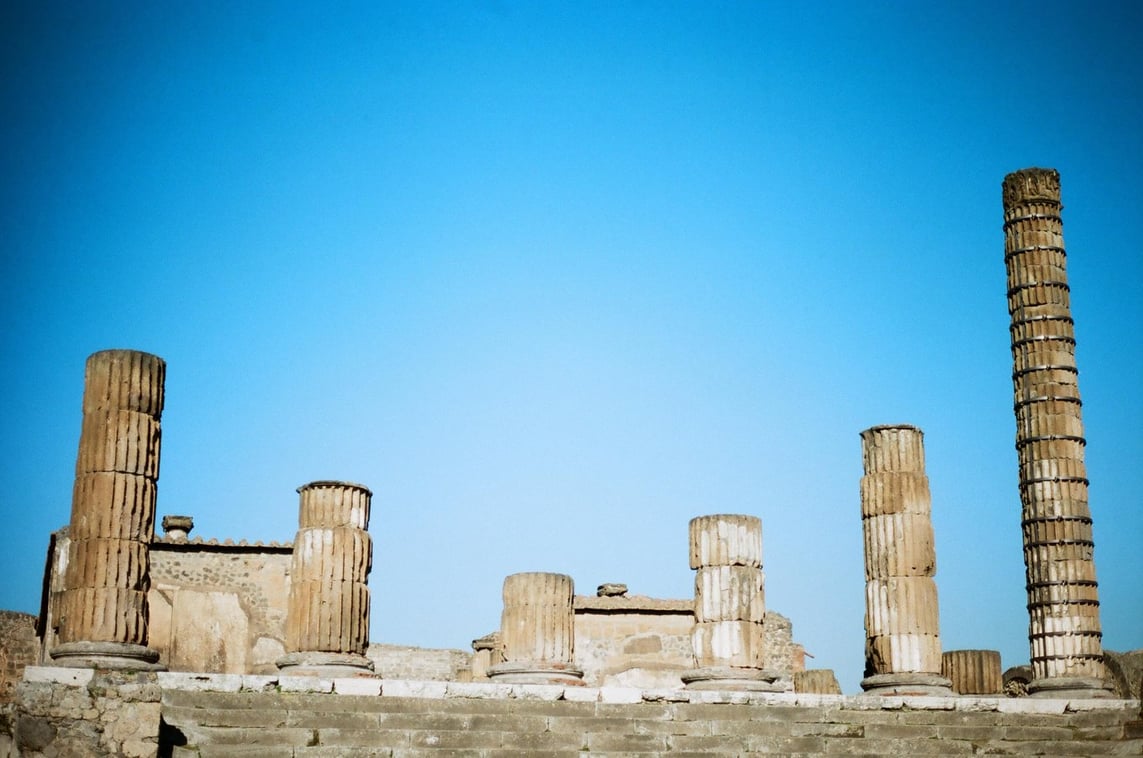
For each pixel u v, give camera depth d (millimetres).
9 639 46750
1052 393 32281
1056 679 30875
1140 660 38125
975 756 27141
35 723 22391
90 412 26016
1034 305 32781
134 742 22500
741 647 29688
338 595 28703
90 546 25375
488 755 24547
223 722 24141
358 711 25094
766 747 26344
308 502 29250
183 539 39500
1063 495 31797
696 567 30422
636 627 41656
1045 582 31516
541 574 29766
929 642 30109
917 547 30516
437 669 50625
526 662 29203
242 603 39625
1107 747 27781
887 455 30969
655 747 25781
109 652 24828
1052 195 33219
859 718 27719
